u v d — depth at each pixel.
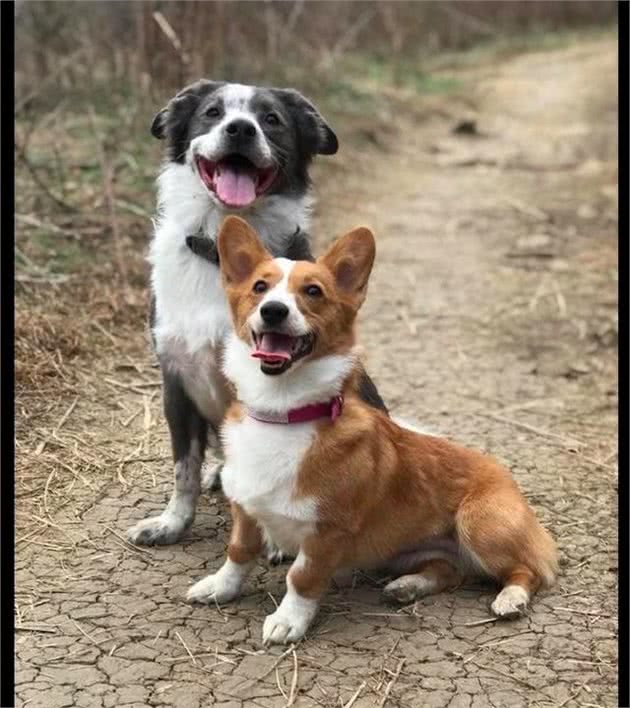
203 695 1.43
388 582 1.69
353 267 1.55
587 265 3.50
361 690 1.44
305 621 1.54
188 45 3.73
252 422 1.54
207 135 1.71
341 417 1.54
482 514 1.64
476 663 1.50
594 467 2.12
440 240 3.80
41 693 1.42
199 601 1.61
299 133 1.83
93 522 1.81
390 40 8.48
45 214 3.05
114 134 3.61
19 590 1.62
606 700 1.45
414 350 2.70
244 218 1.76
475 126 6.18
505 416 2.35
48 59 4.23
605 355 2.72
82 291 2.65
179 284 1.73
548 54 9.95
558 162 5.30
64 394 2.22
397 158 5.36
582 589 1.68
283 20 5.79
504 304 3.10
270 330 1.47
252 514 1.55
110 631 1.54
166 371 1.76
